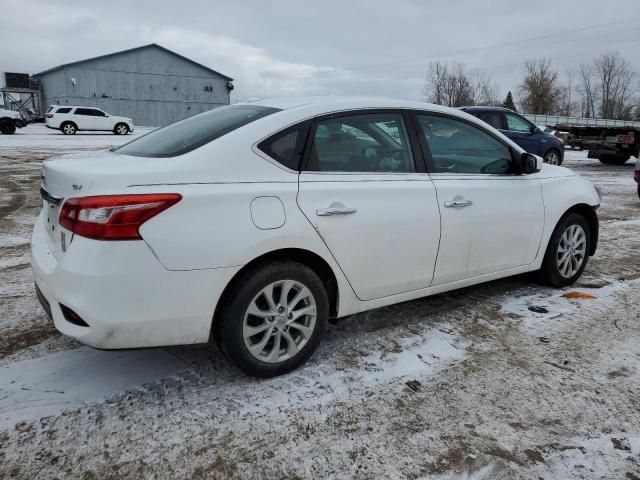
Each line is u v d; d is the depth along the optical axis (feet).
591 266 16.79
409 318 12.12
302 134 9.39
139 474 6.94
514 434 7.91
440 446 7.62
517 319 12.19
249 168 8.68
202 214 8.01
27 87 158.92
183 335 8.16
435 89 259.39
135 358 9.97
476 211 11.57
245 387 9.03
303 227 8.94
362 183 9.85
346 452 7.47
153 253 7.67
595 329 11.72
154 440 7.60
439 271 11.22
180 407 8.40
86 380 9.13
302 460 7.29
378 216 9.91
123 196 7.54
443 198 11.00
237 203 8.34
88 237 7.54
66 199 7.97
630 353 10.58
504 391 9.08
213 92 152.76
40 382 9.02
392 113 10.76
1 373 9.30
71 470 6.95
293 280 9.10
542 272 14.19
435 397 8.86
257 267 8.73
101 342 7.66
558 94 255.09
